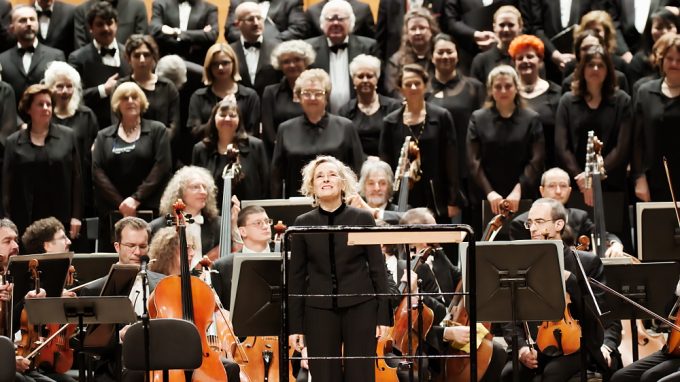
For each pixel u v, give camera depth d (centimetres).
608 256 2253
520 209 2453
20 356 1841
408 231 1523
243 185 2556
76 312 1677
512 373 1891
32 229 2130
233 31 3041
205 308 1856
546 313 1759
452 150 2594
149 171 2602
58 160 2569
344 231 1530
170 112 2738
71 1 3406
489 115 2573
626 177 2614
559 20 2916
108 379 1967
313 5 3059
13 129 2686
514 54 2708
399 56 2833
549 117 2667
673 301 1914
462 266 1752
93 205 2709
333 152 2541
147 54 2714
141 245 2023
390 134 2602
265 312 1745
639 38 2884
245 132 2602
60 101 2680
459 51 2911
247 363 1906
